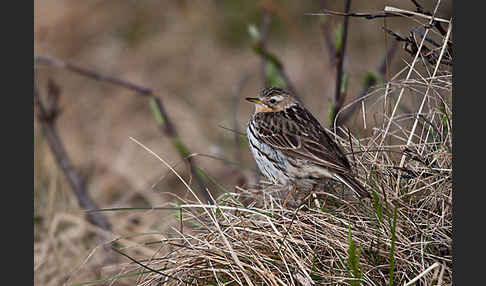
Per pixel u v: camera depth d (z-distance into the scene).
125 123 18.05
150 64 20.02
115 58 20.33
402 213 9.35
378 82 13.05
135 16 21.45
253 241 9.23
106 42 20.75
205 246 9.30
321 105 17.73
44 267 12.17
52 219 13.33
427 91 9.75
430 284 8.35
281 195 11.22
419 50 9.64
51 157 14.95
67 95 18.94
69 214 13.18
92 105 18.69
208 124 17.41
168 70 19.80
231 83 19.16
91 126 18.08
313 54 19.33
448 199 9.31
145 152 16.50
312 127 11.12
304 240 8.99
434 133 10.05
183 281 9.14
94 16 21.41
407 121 11.08
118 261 11.83
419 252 8.88
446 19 10.23
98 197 15.34
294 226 9.31
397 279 8.73
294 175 10.90
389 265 8.74
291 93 12.26
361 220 9.29
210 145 16.52
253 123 11.69
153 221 13.03
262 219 9.73
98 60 20.27
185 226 10.60
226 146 16.56
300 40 19.80
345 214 9.55
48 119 14.01
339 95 12.45
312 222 9.32
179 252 9.41
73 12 21.28
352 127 12.38
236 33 20.47
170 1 21.62
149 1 21.66
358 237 9.11
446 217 9.26
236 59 19.88
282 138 11.05
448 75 9.80
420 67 10.58
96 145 17.12
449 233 9.11
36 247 12.66
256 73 19.05
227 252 9.10
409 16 9.64
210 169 15.41
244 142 15.96
